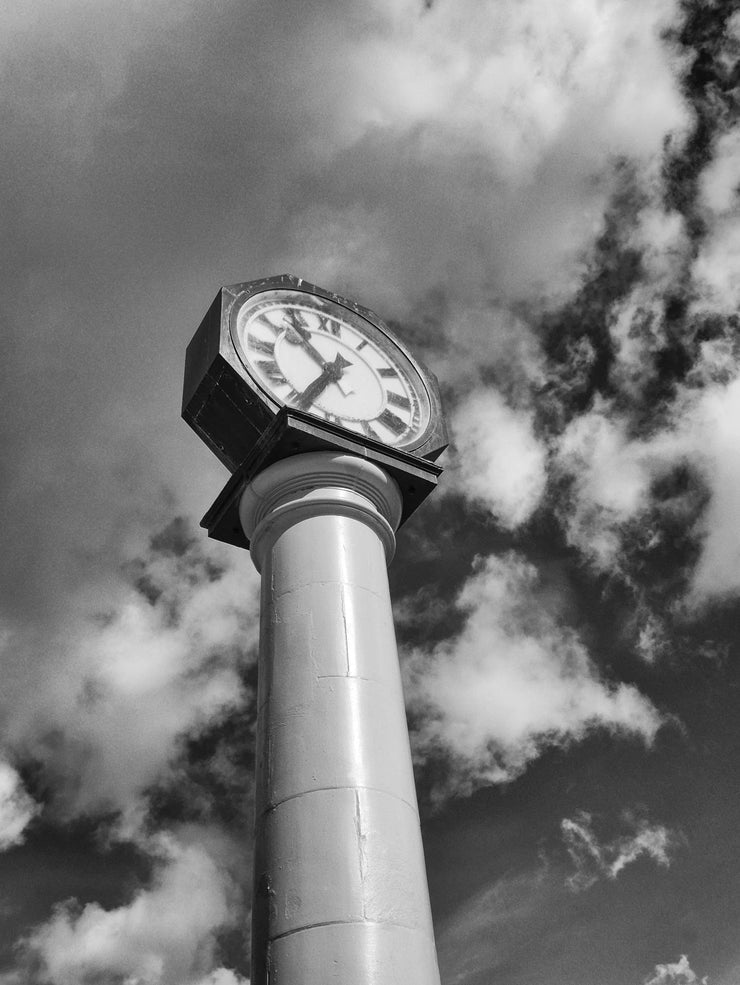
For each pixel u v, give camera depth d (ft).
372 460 11.83
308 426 11.65
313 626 9.83
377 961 7.55
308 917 7.79
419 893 8.24
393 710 9.45
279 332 13.33
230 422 12.60
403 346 14.43
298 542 10.73
